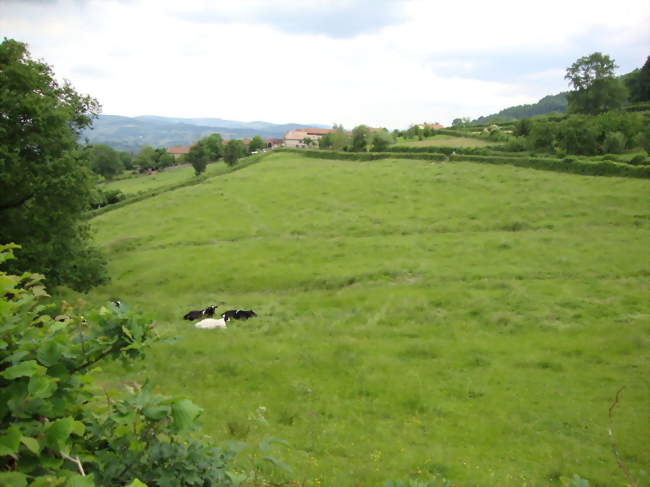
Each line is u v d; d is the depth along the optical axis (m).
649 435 13.07
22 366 3.18
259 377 17.58
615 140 69.56
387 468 11.18
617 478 10.85
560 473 11.14
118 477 3.78
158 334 4.06
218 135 157.00
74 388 3.68
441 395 16.11
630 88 126.31
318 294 32.41
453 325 23.83
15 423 3.18
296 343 21.70
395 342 21.69
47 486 2.87
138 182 123.94
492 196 54.59
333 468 10.91
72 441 3.68
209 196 66.88
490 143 92.56
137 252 46.34
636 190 49.69
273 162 93.62
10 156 25.59
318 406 15.14
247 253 42.88
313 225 50.41
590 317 23.97
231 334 23.38
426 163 76.25
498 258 36.16
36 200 28.81
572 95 117.62
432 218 49.41
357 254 40.41
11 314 3.68
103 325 3.92
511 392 16.28
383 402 15.56
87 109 32.97
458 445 12.72
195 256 43.03
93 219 63.66
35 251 28.67
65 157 28.72
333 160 91.06
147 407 3.73
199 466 3.94
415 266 35.75
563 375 17.67
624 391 16.09
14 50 27.38
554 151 73.94
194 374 17.62
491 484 10.55
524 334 22.28
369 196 60.03
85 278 33.72
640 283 28.98
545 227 43.53
